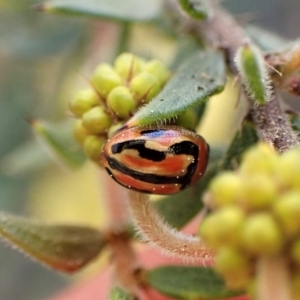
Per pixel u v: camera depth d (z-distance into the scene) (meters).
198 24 0.09
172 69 0.10
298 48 0.08
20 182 0.14
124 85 0.08
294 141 0.07
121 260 0.08
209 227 0.06
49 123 0.09
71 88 0.12
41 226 0.08
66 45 0.13
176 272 0.08
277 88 0.08
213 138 0.11
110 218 0.08
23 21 0.13
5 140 0.13
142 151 0.07
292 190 0.06
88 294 0.11
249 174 0.06
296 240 0.06
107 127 0.08
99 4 0.10
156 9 0.10
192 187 0.08
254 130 0.08
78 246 0.08
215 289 0.08
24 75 0.14
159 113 0.07
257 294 0.06
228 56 0.09
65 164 0.09
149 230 0.07
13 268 0.15
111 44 0.12
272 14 0.14
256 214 0.06
